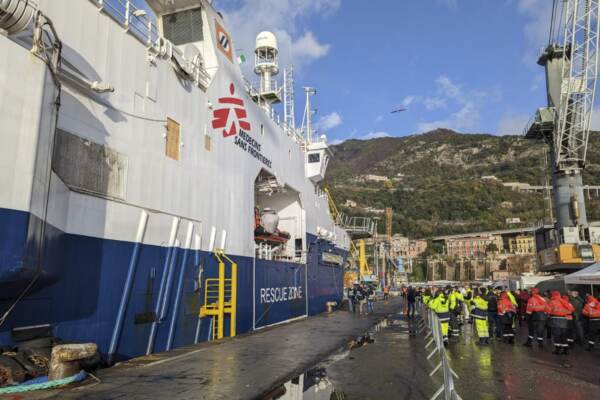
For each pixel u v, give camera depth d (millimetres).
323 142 24516
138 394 6504
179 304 11062
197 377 7832
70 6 8375
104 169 8922
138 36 10281
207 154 12938
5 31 6332
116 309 8938
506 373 8891
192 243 11867
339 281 30547
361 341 14117
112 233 9008
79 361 7004
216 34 14359
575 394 7086
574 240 33188
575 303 13453
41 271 6688
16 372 6277
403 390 7500
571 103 35969
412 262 164750
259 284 16109
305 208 23125
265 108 19328
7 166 5832
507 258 144500
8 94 5957
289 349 11617
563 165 35906
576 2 35094
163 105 11031
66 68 8117
